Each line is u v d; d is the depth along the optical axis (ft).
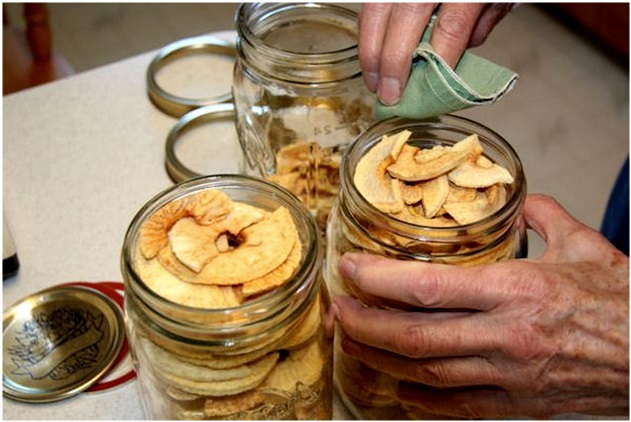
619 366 1.47
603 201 4.34
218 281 1.26
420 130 1.61
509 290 1.38
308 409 1.44
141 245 1.32
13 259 1.92
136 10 5.71
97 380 1.70
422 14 1.61
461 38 1.62
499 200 1.47
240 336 1.23
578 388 1.53
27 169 2.26
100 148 2.34
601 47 5.32
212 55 2.72
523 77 5.09
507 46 5.31
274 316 1.22
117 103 2.51
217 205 1.35
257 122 1.92
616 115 4.87
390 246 1.42
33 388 1.68
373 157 1.52
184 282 1.28
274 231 1.32
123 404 1.68
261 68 1.80
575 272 1.48
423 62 1.60
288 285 1.22
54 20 5.62
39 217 2.11
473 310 1.45
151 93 2.49
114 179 2.23
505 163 1.52
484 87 1.55
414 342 1.42
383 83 1.63
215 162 2.27
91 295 1.88
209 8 5.72
